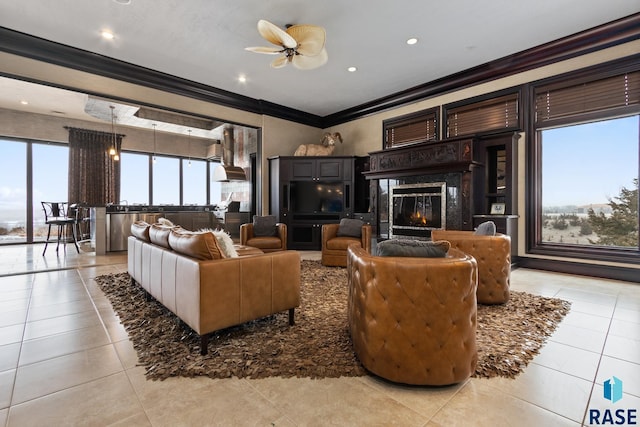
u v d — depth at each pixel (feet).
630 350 6.56
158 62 14.98
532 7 10.93
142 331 7.52
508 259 9.74
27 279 12.69
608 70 12.39
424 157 16.80
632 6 10.84
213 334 7.38
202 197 31.91
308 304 9.61
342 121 23.54
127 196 27.35
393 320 5.27
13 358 6.25
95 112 21.30
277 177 21.63
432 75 16.72
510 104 15.24
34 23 11.71
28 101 20.56
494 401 4.93
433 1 10.61
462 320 5.24
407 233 17.98
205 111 18.66
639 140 12.22
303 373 5.68
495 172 15.97
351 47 13.69
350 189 21.54
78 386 5.31
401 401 4.94
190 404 4.84
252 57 14.53
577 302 9.75
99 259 17.21
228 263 6.74
